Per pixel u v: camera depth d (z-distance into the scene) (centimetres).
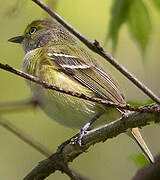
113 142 1519
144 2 934
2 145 1492
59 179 1495
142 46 925
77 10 1445
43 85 720
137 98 1514
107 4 1441
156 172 550
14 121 1485
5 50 1470
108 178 1493
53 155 895
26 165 1495
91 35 1458
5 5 1028
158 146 1435
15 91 1472
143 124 753
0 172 1470
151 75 1524
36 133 1496
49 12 687
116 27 912
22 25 1298
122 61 1516
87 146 880
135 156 830
